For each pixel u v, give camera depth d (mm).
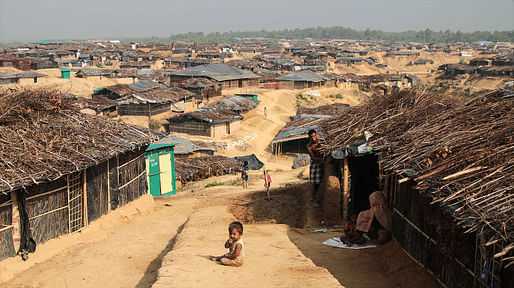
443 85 111188
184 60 137375
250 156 38531
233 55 181375
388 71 147375
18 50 155125
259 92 74562
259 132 52375
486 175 7609
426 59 184875
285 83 82562
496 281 6348
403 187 9570
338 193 12469
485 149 8320
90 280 8906
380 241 10477
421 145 9664
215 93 70312
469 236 7062
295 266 8508
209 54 159750
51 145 10859
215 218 13344
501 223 6375
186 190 23594
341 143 12320
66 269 9516
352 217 10820
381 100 14148
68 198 11141
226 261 8148
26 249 9781
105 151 12250
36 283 8797
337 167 12969
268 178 15578
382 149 11227
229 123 49344
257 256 9180
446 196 7648
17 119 11125
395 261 9227
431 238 8234
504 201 6938
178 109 59625
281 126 55625
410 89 13977
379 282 8273
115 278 8992
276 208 14398
